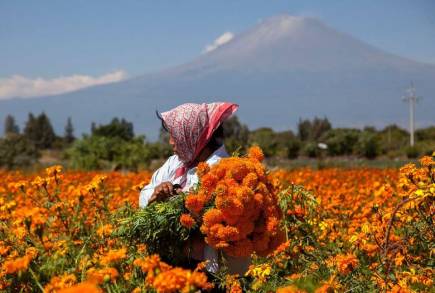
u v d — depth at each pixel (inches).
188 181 188.2
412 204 217.3
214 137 190.5
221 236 162.9
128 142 1353.3
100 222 245.3
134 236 182.2
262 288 171.6
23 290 181.6
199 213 170.2
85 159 1220.5
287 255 205.9
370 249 217.9
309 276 175.9
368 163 1423.5
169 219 174.7
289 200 219.1
